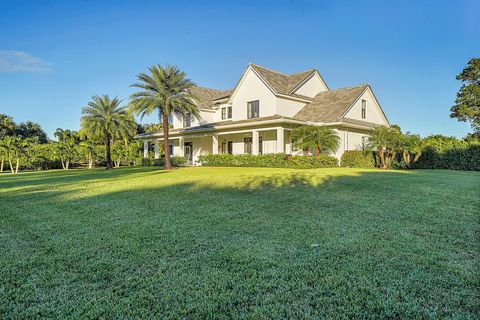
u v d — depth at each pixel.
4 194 8.67
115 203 6.77
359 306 2.27
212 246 3.68
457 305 2.26
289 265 3.06
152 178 13.16
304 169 17.62
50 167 34.97
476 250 3.45
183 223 4.82
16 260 3.29
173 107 20.83
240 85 25.52
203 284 2.67
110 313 2.23
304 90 25.42
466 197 6.98
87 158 36.03
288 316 2.15
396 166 19.66
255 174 13.63
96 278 2.82
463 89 29.06
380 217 5.07
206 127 25.22
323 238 3.92
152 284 2.69
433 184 9.30
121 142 38.03
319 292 2.49
